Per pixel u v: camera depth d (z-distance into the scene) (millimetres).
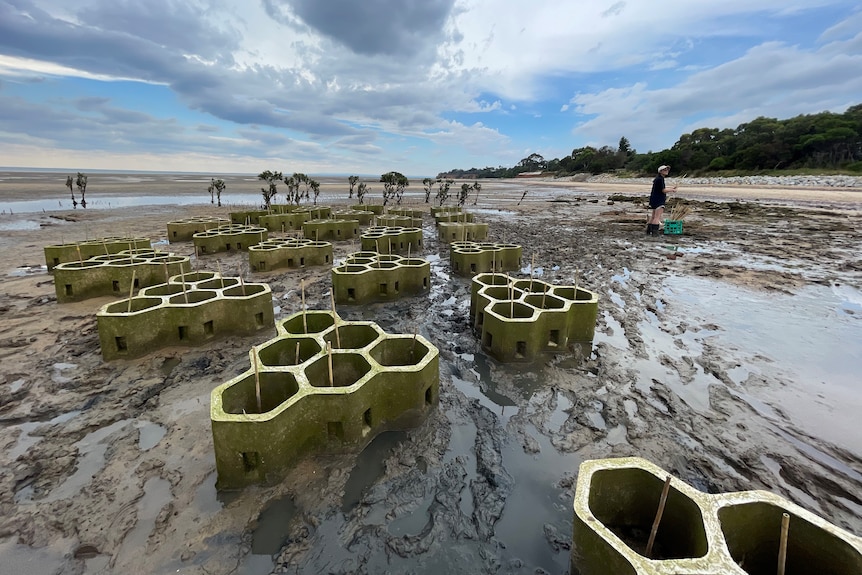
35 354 5992
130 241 10891
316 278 10180
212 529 3201
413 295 8969
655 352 6203
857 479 3725
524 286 7277
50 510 3350
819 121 54750
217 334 6445
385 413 4359
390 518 3328
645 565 2281
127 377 5402
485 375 5562
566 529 3240
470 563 2967
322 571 2891
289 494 3557
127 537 3125
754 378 5449
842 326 7156
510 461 3957
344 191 51875
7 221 18719
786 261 11805
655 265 11516
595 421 4562
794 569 2701
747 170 56375
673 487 2875
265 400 4266
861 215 20938
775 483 3662
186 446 4094
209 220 16000
